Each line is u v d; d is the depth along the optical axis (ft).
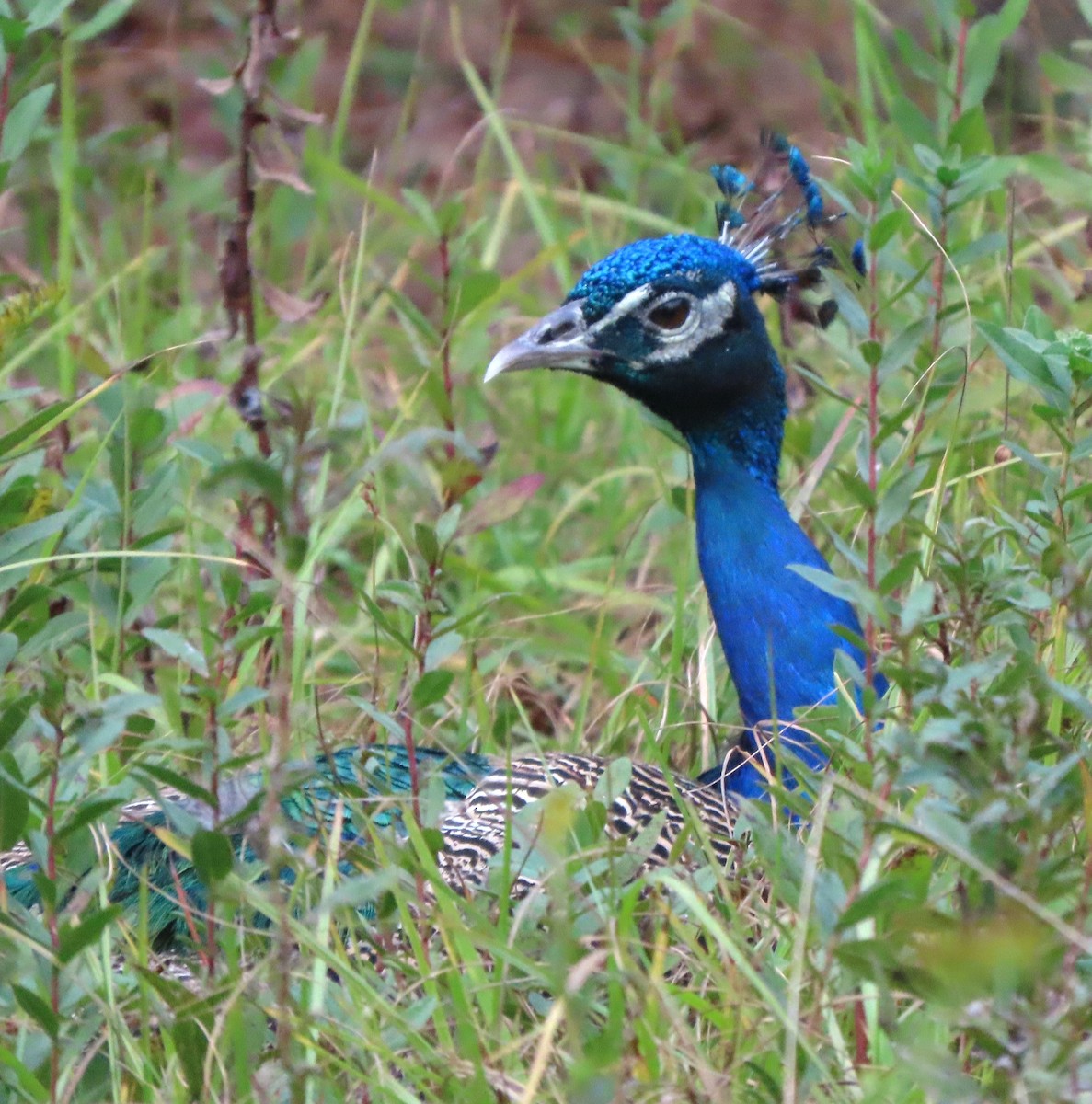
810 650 25.45
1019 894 15.78
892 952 16.05
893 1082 16.83
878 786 18.28
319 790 22.59
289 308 27.27
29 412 33.53
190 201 40.45
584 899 18.94
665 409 26.68
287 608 21.59
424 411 35.06
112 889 21.30
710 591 26.35
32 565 24.03
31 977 18.97
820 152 44.60
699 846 21.65
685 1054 17.25
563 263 37.68
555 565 34.12
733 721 28.27
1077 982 16.60
